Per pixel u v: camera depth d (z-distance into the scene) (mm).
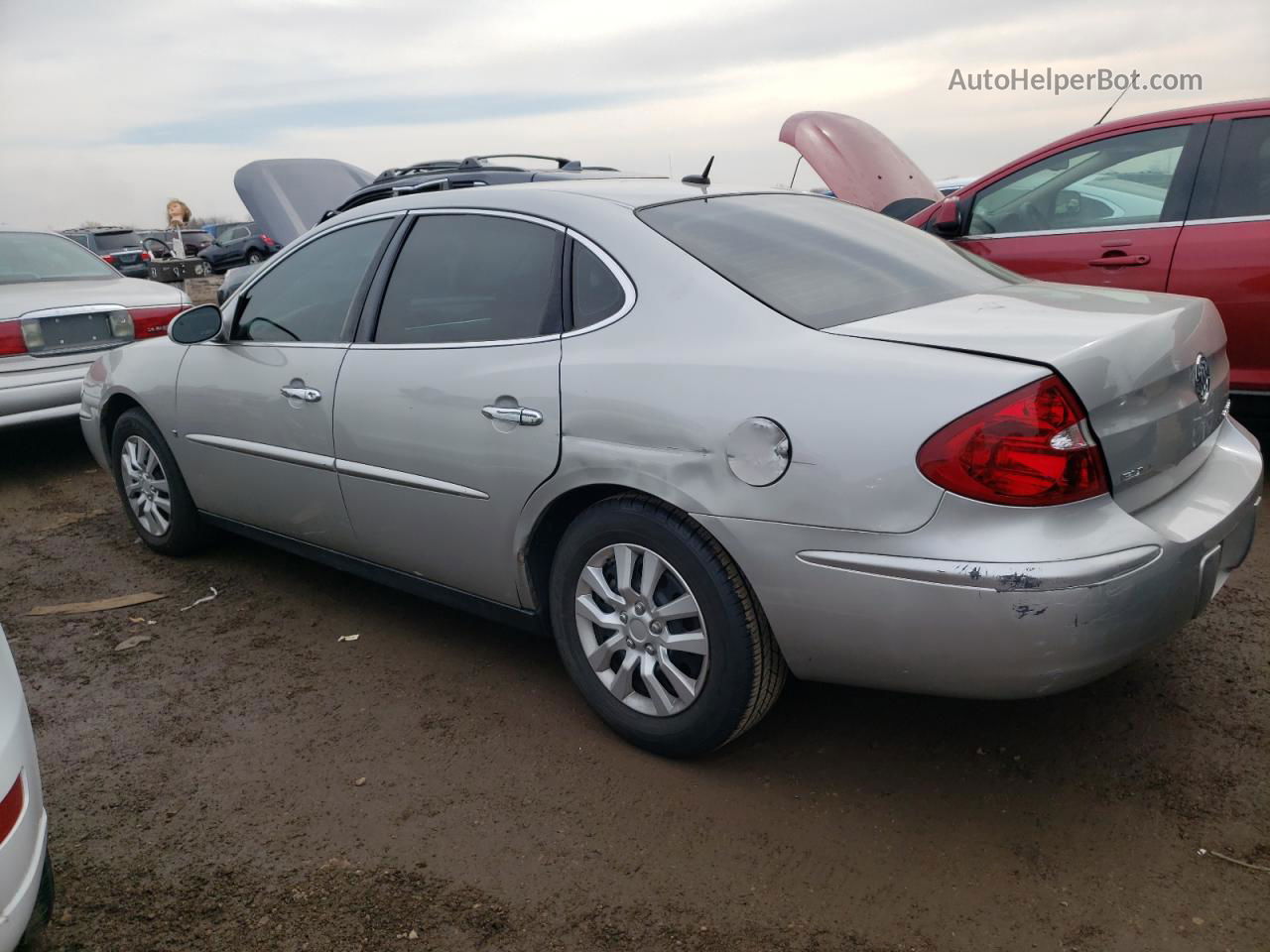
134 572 4457
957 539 2121
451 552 3135
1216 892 2182
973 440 2090
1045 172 5266
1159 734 2775
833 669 2412
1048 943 2074
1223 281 4605
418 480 3113
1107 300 2688
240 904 2297
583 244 2859
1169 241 4754
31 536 5121
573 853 2422
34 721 3195
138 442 4465
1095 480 2141
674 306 2623
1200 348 2574
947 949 2074
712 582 2490
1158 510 2336
